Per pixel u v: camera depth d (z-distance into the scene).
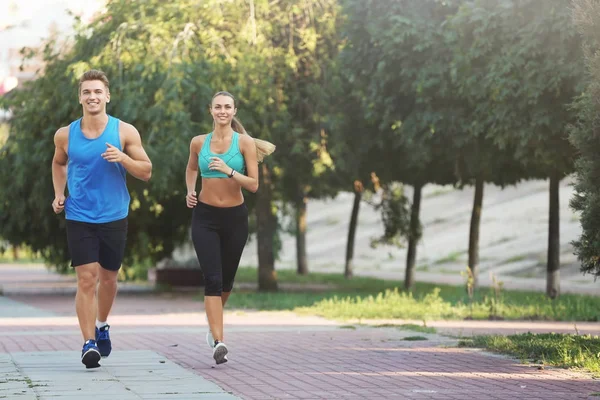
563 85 30.95
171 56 39.62
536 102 31.08
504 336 20.98
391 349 19.81
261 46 42.72
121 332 23.98
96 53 41.94
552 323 28.34
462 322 28.55
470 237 42.53
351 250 61.84
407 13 36.16
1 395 12.96
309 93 44.00
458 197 101.31
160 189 38.78
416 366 16.91
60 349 19.52
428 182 47.00
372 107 38.59
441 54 35.56
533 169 38.97
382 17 36.69
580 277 59.69
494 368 16.62
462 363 17.34
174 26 41.53
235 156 16.70
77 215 15.59
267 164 43.28
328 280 59.56
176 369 15.80
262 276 46.59
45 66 44.78
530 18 31.28
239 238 16.92
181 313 33.69
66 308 37.06
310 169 44.59
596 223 17.77
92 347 15.59
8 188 44.53
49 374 15.11
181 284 52.09
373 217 108.69
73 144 15.63
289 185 46.94
